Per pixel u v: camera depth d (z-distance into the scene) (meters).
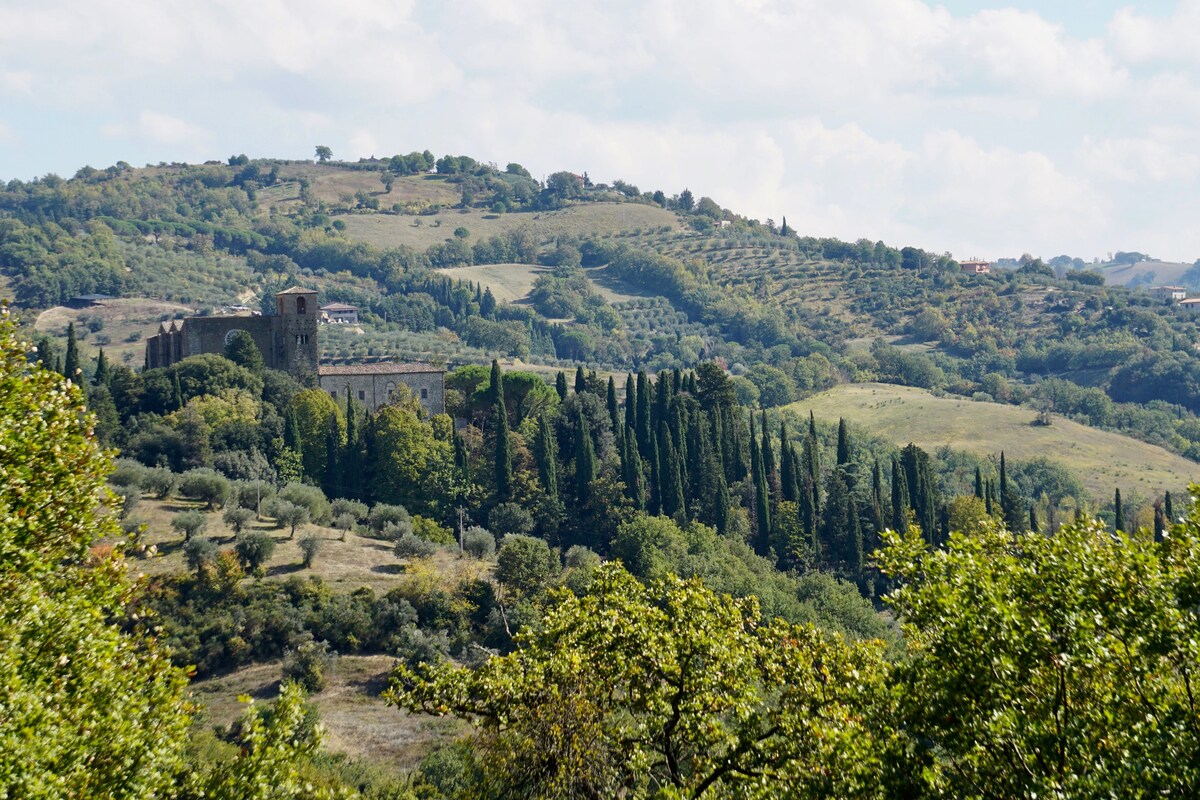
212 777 29.92
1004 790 23.83
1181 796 21.56
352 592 93.88
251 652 85.44
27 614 28.33
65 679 28.23
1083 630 24.14
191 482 111.31
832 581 107.25
